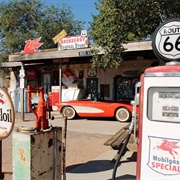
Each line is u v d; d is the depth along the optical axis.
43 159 3.11
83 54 10.77
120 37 6.78
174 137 2.83
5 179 3.92
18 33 24.86
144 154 3.01
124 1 6.26
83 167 4.52
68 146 6.15
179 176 2.81
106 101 11.49
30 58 12.19
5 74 24.78
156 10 6.34
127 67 12.92
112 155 5.30
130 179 3.94
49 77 15.02
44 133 3.12
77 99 13.32
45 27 25.83
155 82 2.93
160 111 2.92
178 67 2.85
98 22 7.29
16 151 3.08
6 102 3.46
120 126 9.34
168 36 3.12
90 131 8.30
